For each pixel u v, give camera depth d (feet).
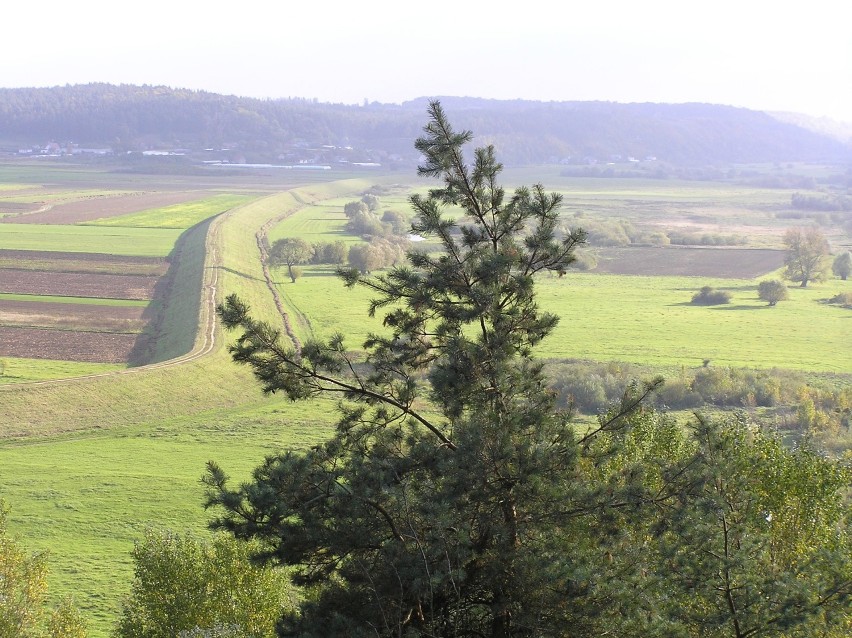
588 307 504.84
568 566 67.41
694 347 402.72
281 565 73.77
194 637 85.40
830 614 73.97
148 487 217.15
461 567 67.15
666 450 99.45
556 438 79.30
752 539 79.30
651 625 67.41
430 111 83.82
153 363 348.38
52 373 330.95
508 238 83.35
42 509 201.05
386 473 73.46
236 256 594.65
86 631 122.11
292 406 298.97
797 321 471.62
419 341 85.15
